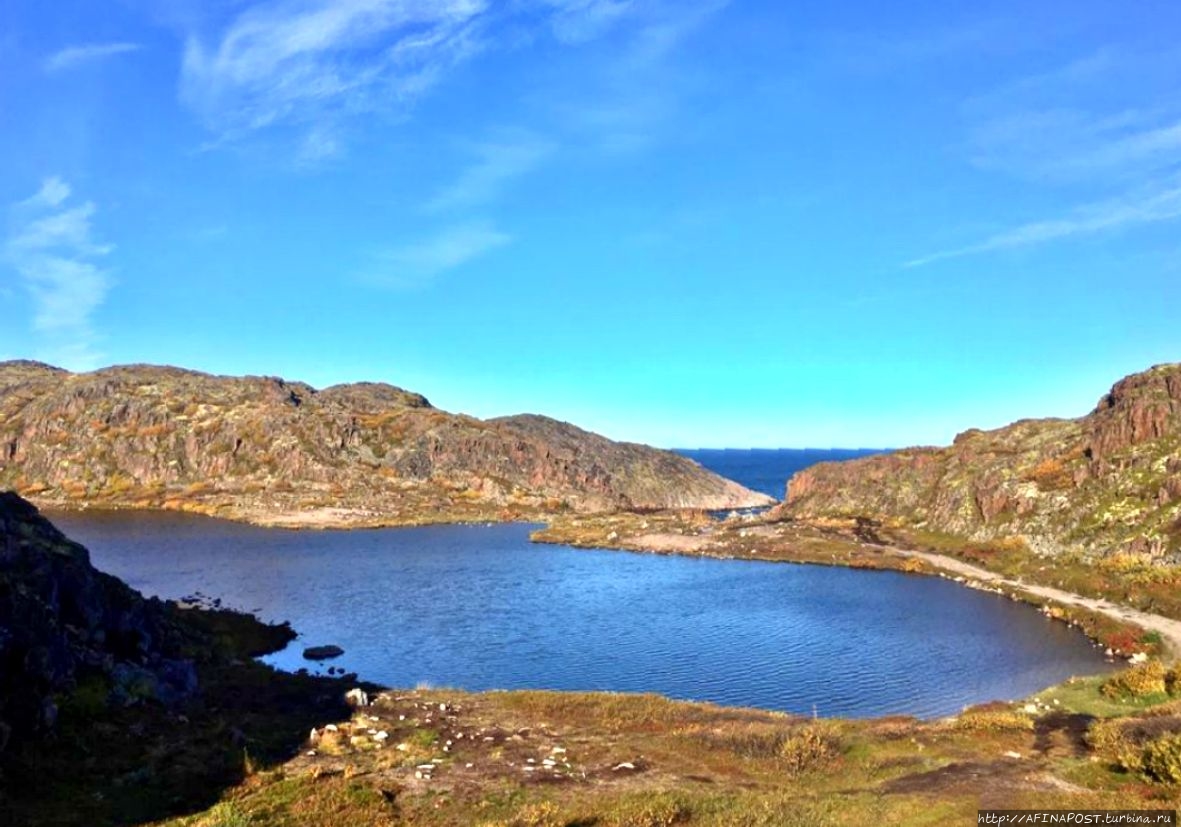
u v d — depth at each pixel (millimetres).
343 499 177000
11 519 44906
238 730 34000
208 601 77625
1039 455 117062
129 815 24156
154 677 39031
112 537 128625
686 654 59031
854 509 147875
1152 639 57688
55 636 34500
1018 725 34812
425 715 39406
